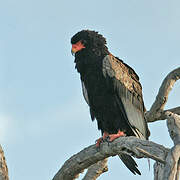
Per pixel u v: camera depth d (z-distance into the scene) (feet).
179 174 25.49
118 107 43.39
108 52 44.60
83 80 43.91
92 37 43.70
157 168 29.60
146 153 28.45
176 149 25.88
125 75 44.96
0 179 33.83
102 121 43.83
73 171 37.22
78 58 43.78
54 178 38.04
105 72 42.86
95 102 43.32
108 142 35.47
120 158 39.17
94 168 43.83
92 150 36.09
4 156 34.83
